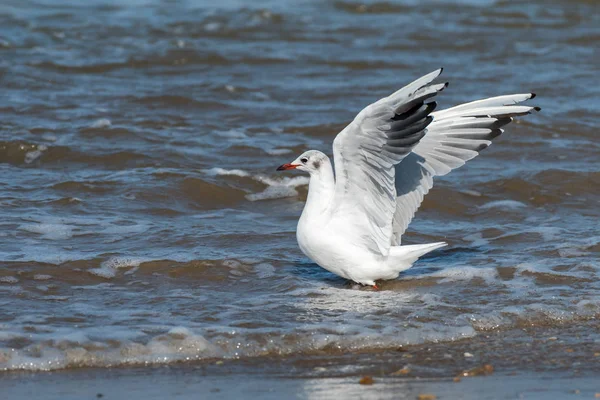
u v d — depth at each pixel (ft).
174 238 45.50
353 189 37.47
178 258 42.27
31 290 37.93
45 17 103.96
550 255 44.32
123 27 101.65
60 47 90.68
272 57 90.63
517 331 35.37
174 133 64.59
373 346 33.35
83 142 61.21
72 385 29.53
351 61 89.97
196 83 79.30
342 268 38.75
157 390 29.17
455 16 115.24
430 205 52.60
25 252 42.29
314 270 42.09
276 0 120.88
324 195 38.50
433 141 40.19
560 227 49.19
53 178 54.24
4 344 31.78
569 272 41.70
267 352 32.55
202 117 69.46
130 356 31.71
